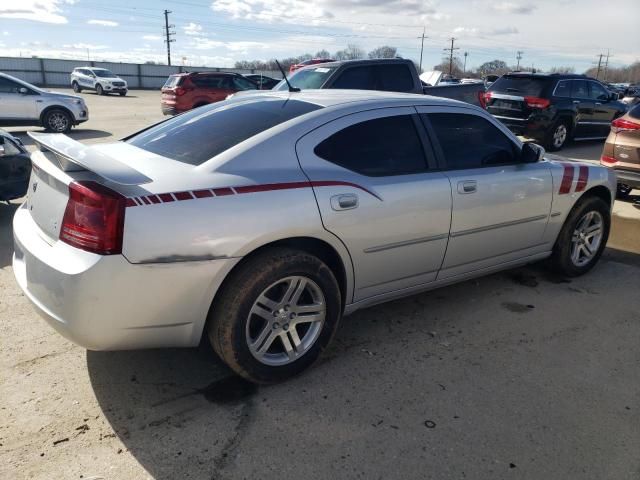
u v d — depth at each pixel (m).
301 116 3.09
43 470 2.30
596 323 3.83
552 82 11.65
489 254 3.90
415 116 3.49
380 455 2.45
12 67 45.66
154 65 50.53
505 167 3.88
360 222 3.03
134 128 15.59
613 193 4.73
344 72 8.62
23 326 3.52
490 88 12.48
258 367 2.85
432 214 3.37
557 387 3.01
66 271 2.38
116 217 2.36
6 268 4.53
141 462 2.37
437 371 3.15
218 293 2.71
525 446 2.53
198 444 2.49
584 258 4.73
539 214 4.12
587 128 12.47
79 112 14.36
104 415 2.67
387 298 3.46
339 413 2.74
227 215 2.58
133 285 2.42
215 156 2.81
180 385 2.95
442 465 2.39
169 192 2.50
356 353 3.34
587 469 2.39
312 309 2.98
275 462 2.39
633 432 2.65
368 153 3.20
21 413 2.66
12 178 5.88
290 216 2.74
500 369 3.19
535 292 4.36
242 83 17.75
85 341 2.48
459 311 3.97
